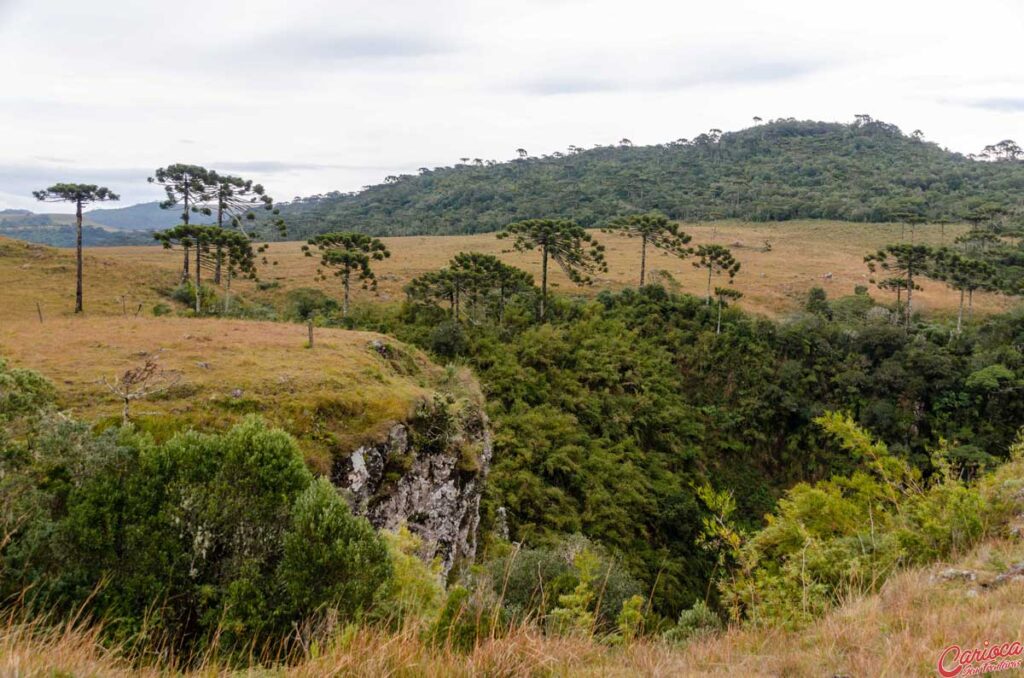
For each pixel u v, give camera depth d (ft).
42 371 66.28
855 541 26.48
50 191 139.13
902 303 205.87
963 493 26.89
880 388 145.89
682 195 509.76
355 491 60.29
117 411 56.75
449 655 14.74
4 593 26.99
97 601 28.66
